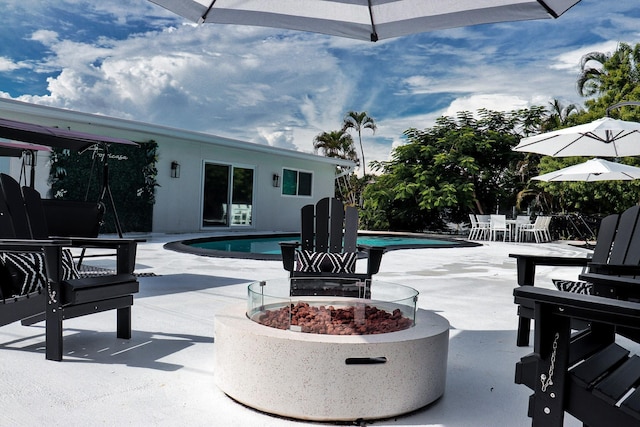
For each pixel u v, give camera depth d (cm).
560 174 764
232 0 233
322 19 244
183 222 1205
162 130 1091
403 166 1777
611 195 1398
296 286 251
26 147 624
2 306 241
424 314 253
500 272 673
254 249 1065
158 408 203
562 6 210
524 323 313
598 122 504
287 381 197
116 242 299
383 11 238
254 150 1337
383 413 199
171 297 428
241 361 208
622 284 232
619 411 137
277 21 243
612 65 1659
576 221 1533
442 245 1083
